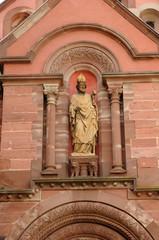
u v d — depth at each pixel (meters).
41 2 22.91
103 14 18.70
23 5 22.86
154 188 15.91
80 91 17.91
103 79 17.67
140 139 16.94
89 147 17.02
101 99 17.81
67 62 18.39
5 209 15.99
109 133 17.33
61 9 18.80
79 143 16.98
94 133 17.17
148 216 15.80
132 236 15.70
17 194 16.05
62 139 17.31
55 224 15.89
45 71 17.91
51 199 16.06
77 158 16.70
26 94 17.62
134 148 16.81
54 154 16.89
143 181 16.38
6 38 18.41
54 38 18.42
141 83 17.67
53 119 17.28
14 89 17.72
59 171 16.88
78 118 17.33
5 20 22.58
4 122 17.27
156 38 18.36
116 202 15.98
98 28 18.39
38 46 18.14
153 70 17.94
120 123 17.39
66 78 18.27
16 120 17.28
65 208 15.91
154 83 17.67
